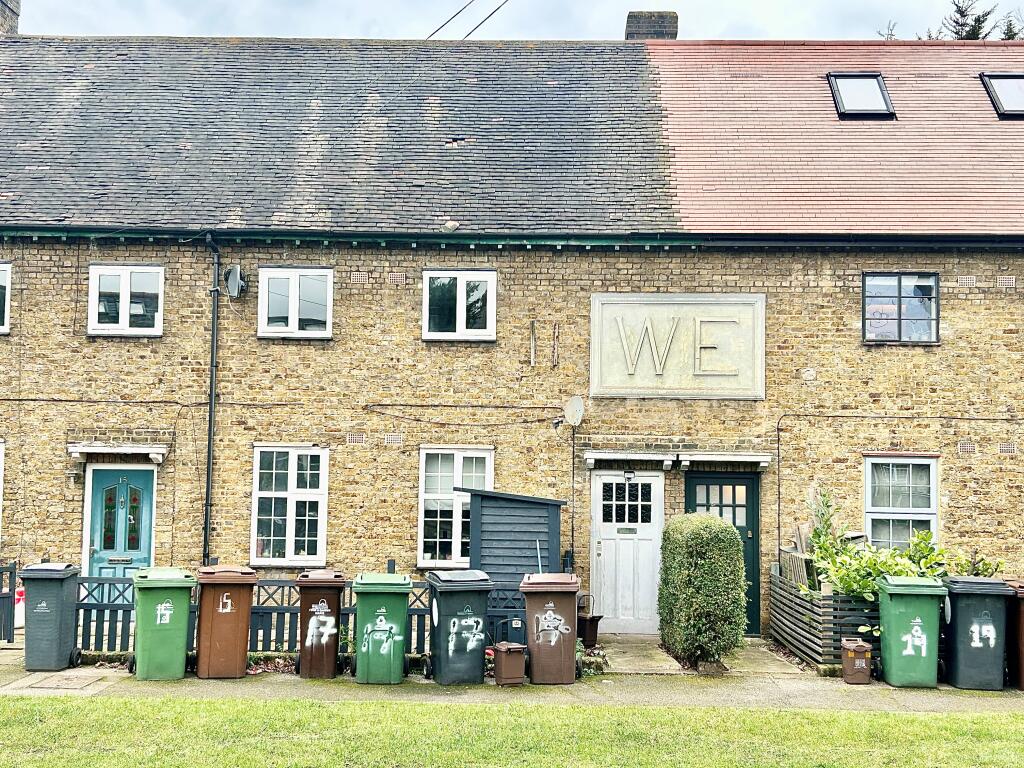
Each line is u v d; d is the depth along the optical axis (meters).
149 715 8.92
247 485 14.90
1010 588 11.30
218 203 15.45
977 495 14.66
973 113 17.20
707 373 14.91
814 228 14.90
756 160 16.36
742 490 14.95
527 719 9.10
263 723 8.75
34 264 15.09
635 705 10.02
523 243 14.95
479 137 16.98
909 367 14.85
